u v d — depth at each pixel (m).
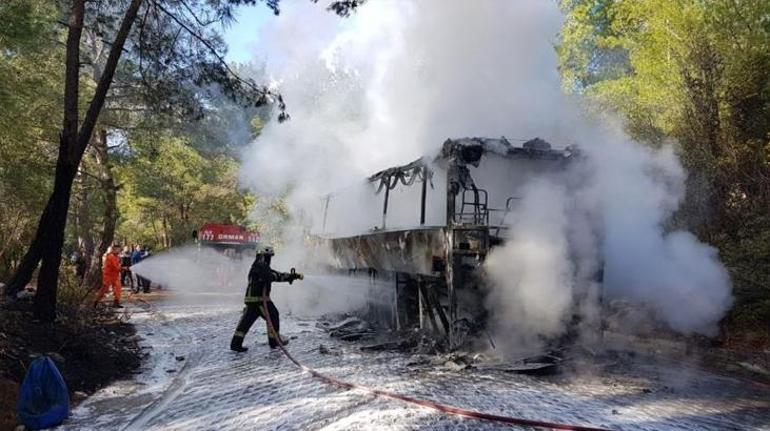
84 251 20.86
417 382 6.74
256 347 9.75
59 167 9.60
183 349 9.82
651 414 5.52
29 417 5.68
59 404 5.86
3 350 7.10
